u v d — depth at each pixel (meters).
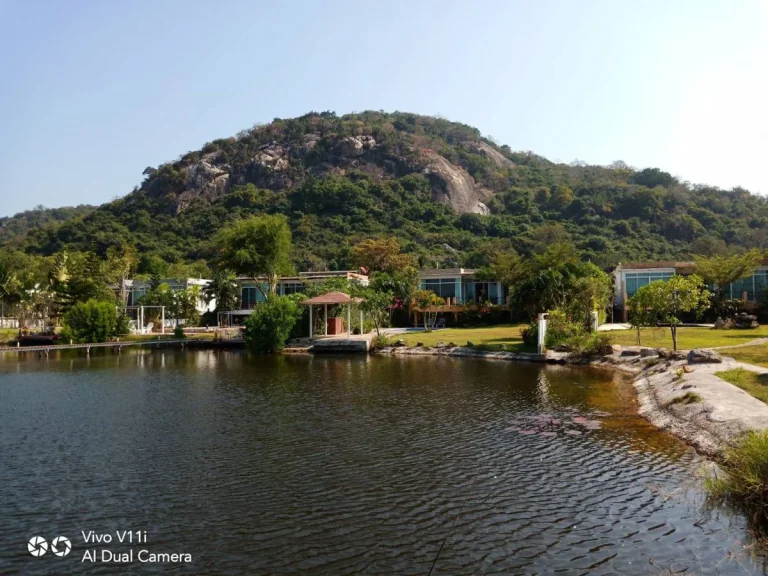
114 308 53.19
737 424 14.38
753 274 54.44
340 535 9.88
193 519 10.61
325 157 153.25
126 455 14.61
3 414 19.86
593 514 10.59
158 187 144.38
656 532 9.80
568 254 63.03
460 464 13.62
